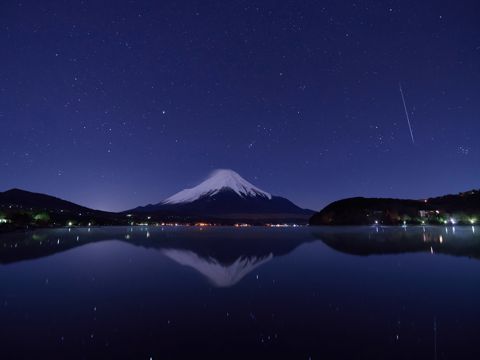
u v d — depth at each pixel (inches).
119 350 303.7
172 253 1072.2
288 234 2241.6
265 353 297.7
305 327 362.0
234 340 327.0
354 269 737.0
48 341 322.7
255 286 567.2
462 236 1736.0
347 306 441.1
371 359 285.6
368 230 2544.3
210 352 300.4
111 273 695.7
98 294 510.3
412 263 811.4
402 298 478.6
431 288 538.9
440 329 351.6
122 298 486.0
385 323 372.8
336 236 1871.3
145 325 368.8
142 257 967.0
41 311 420.5
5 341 323.3
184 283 592.1
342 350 303.6
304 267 773.3
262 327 362.9
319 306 442.6
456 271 692.1
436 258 892.0
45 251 1117.1
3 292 524.1
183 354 295.9
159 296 497.0
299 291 527.8
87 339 328.2
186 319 390.0
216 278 642.8
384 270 717.3
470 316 392.5
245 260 898.7
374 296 492.4
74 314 408.8
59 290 536.1
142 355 293.6
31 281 609.6
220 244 1434.5
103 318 394.3
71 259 916.6
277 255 1006.4
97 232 2556.6
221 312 418.6
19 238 1716.3
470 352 295.9
